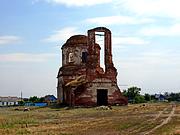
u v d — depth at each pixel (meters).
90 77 65.69
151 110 48.84
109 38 68.06
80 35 77.75
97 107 60.69
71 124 31.50
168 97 138.88
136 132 23.92
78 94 64.81
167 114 40.38
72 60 76.25
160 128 25.88
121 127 27.52
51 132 25.03
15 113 52.59
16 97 169.25
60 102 75.88
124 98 66.69
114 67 67.25
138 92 108.38
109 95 66.12
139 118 35.59
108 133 23.86
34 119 38.25
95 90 65.44
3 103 160.88
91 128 27.47
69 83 70.12
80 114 45.81
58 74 78.25
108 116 40.72
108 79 66.31
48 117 41.41
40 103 118.69
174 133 22.73
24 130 26.66
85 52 76.00
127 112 46.75
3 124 32.28
